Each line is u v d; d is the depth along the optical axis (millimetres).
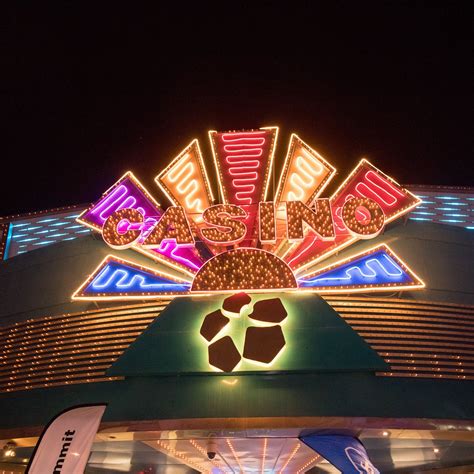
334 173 19500
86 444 10383
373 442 17047
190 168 20094
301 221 17656
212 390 15328
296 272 17516
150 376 15859
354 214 17656
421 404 14922
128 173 20188
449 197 25891
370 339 16219
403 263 17250
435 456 18906
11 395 17062
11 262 20781
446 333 16594
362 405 14758
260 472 21984
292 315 16484
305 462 19594
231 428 14766
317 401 14859
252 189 19812
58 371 16922
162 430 15016
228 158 20672
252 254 17203
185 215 18156
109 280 17781
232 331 16250
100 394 15773
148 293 17312
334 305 16984
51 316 18391
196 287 16875
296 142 20266
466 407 15070
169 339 16203
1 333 18766
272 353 15664
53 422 10672
